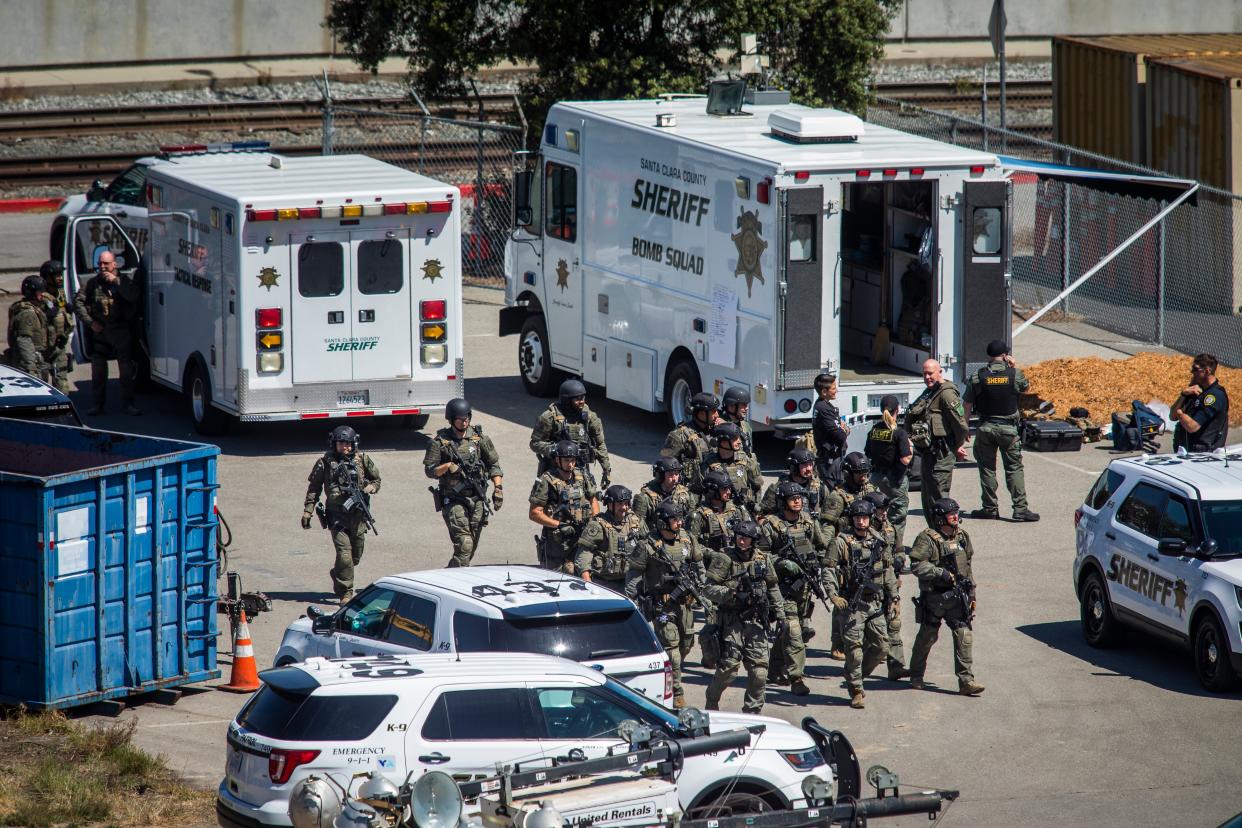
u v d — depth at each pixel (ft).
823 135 273.75
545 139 321.52
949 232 267.80
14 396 208.85
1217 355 341.82
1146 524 197.67
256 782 124.57
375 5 409.90
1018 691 189.57
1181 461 205.36
